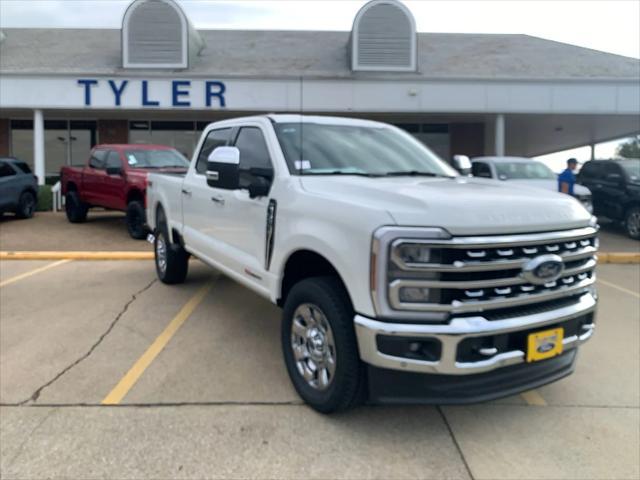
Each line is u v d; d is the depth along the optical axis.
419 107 15.60
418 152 4.83
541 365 3.24
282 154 4.07
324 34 22.67
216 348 4.67
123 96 15.62
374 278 2.88
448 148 20.39
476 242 2.83
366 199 3.20
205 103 15.66
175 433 3.23
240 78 15.56
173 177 6.39
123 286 6.94
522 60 18.34
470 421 3.45
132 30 16.86
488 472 2.88
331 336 3.26
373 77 15.66
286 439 3.18
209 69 17.36
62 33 22.41
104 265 8.53
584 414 3.55
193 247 5.67
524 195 3.36
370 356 2.95
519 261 2.97
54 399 3.65
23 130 19.88
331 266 3.49
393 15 16.61
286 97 15.64
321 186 3.62
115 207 11.16
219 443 3.13
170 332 5.09
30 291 6.69
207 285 6.96
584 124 19.48
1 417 3.39
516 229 2.98
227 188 3.98
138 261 8.91
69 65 17.64
